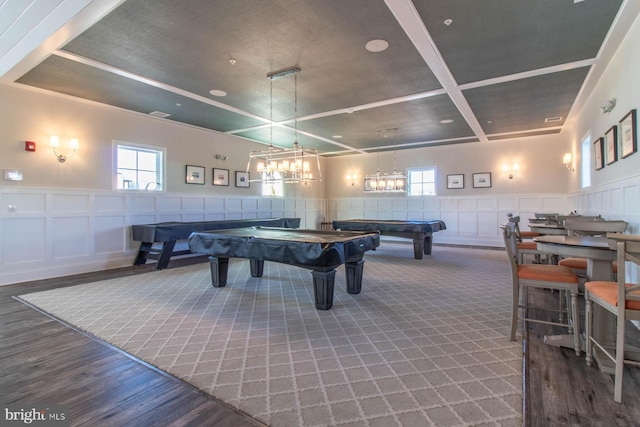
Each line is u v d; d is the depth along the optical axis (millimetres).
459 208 8438
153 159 6078
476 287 4074
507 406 1684
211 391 1847
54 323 2879
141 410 1675
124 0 2545
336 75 4000
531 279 2402
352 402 1732
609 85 3748
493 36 3105
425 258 6246
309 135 7336
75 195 4941
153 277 4680
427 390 1839
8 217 4301
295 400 1755
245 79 4117
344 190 10281
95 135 5176
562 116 5836
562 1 2598
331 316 3061
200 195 6816
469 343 2457
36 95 4547
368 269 5211
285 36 3102
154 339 2549
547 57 3539
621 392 1706
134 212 5680
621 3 2635
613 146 3643
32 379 1968
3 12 2891
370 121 6129
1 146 4254
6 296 3713
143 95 4715
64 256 4824
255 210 8117
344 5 2625
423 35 3082
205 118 5938
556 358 2203
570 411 1634
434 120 6062
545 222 5281
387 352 2320
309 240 3318
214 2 2582
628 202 3217
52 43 3195
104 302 3496
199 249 4023
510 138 7668
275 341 2514
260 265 4688
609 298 1807
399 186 7230
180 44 3248
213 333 2670
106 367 2115
